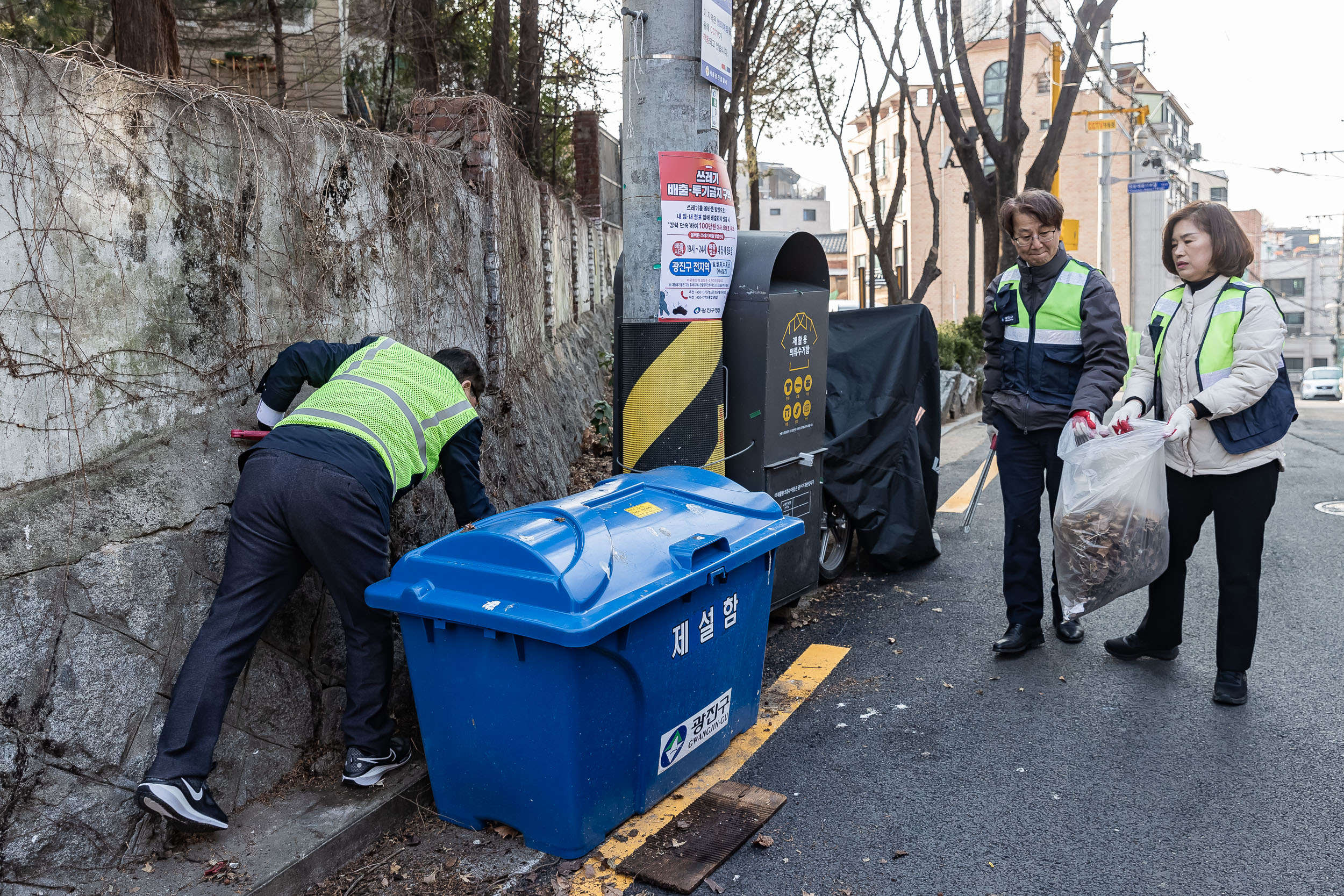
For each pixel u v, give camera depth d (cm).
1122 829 310
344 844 298
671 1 464
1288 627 495
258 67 1091
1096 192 4194
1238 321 389
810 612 542
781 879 288
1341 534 690
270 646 334
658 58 467
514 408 595
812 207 8162
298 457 305
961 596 564
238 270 338
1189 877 282
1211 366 393
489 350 561
